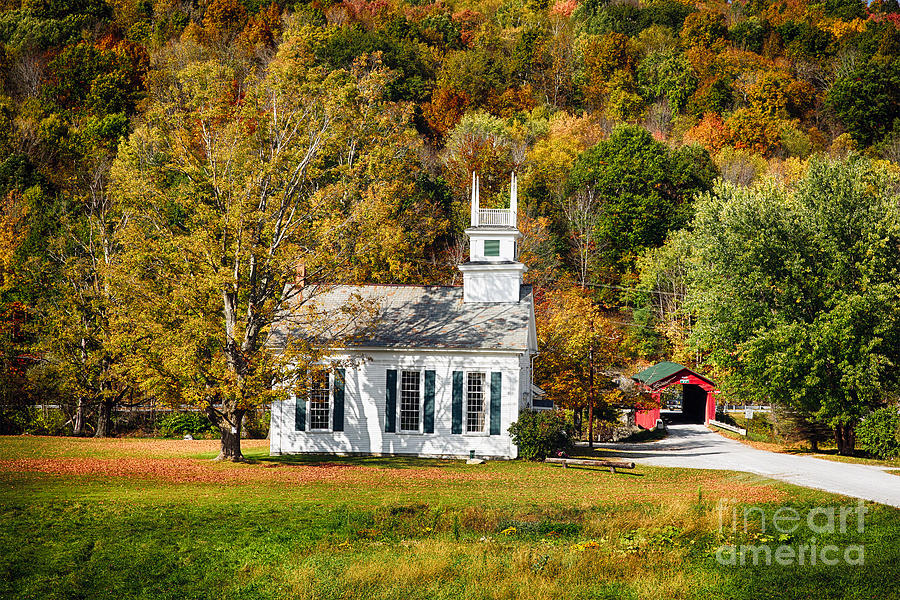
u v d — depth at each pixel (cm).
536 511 2231
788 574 1614
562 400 4372
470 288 3953
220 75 3578
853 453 4434
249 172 3378
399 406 3666
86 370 4600
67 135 7594
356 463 3359
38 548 1758
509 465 3406
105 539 1839
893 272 4181
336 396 3691
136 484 2566
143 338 3294
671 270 7188
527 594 1507
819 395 4297
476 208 4044
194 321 3091
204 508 2184
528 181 8131
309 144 3459
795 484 2839
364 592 1520
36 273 4944
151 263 3338
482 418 3641
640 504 2350
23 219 5797
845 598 1465
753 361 4381
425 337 3700
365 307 3497
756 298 4491
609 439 5162
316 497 2403
